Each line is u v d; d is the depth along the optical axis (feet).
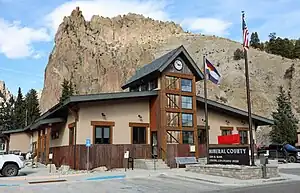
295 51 389.80
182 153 88.28
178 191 45.06
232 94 303.89
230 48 404.98
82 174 69.05
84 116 81.82
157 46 470.80
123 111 87.61
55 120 92.07
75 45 408.87
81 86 369.09
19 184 54.03
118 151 84.33
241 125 109.40
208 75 77.36
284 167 89.45
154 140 89.51
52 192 44.96
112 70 385.91
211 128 102.78
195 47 438.40
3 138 164.25
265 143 210.79
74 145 81.35
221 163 68.39
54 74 384.88
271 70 330.95
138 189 47.21
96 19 514.27
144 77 94.58
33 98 253.03
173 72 91.30
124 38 510.17
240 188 47.70
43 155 108.68
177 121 89.71
